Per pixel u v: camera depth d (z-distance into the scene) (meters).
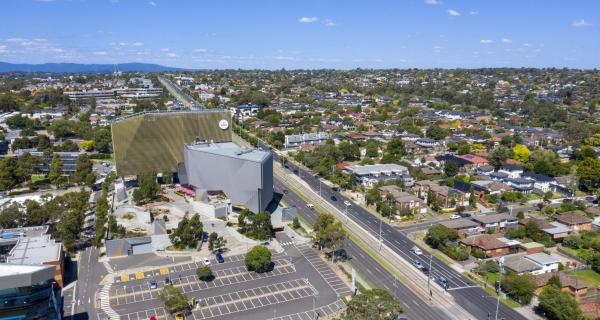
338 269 162.75
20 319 110.00
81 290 147.12
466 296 145.00
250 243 184.50
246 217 197.75
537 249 178.00
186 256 172.75
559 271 158.62
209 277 156.00
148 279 154.88
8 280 103.62
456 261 170.75
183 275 157.88
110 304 138.62
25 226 194.38
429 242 186.12
